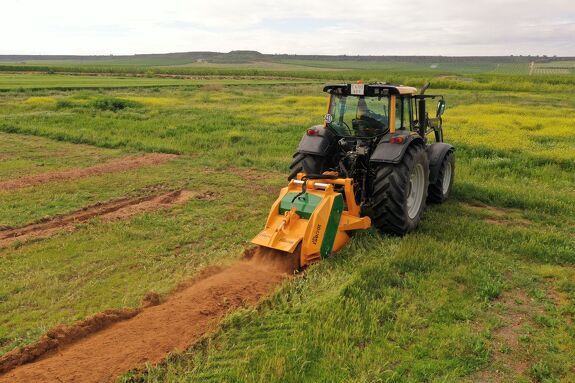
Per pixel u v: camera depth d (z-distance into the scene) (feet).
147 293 15.61
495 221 25.04
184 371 11.94
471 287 16.69
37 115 60.23
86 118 59.06
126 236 21.79
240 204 26.73
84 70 253.85
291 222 17.98
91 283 17.17
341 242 19.44
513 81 164.45
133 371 11.82
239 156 39.42
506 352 13.25
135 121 57.98
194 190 29.89
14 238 21.71
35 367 11.79
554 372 12.48
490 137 48.88
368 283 16.46
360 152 21.90
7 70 241.14
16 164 36.37
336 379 11.75
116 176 32.81
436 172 25.93
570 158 38.50
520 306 15.83
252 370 12.05
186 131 50.67
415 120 26.30
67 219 24.35
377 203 20.84
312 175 20.11
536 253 19.97
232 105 82.43
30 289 16.80
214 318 14.23
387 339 13.58
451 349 13.14
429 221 23.89
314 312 14.47
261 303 15.07
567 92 131.95
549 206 26.76
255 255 18.12
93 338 13.24
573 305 15.80
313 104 85.81
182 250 20.33
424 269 18.01
